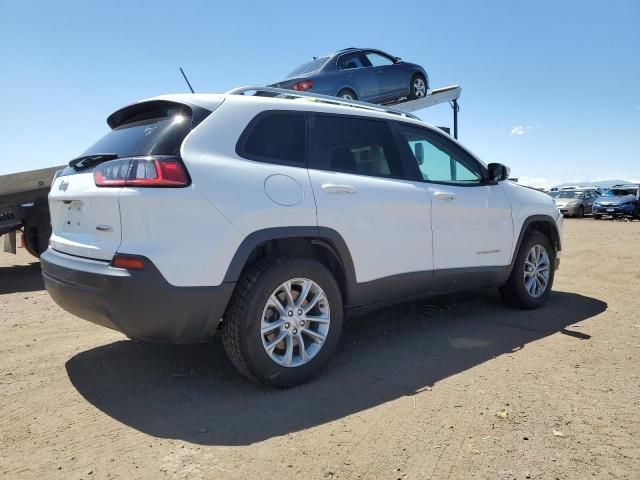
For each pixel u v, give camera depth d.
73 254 3.26
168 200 2.90
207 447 2.63
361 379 3.51
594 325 4.77
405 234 4.02
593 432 2.74
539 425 2.82
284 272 3.24
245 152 3.32
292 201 3.34
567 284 6.85
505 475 2.36
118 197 2.93
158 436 2.75
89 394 3.30
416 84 10.56
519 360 3.84
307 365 3.39
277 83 8.57
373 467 2.44
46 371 3.71
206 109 3.29
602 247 11.34
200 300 2.97
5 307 5.74
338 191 3.60
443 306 5.45
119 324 2.97
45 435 2.77
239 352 3.15
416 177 4.29
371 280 3.79
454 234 4.45
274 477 2.36
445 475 2.37
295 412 3.01
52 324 4.99
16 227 7.82
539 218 5.36
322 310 3.50
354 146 3.94
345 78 8.84
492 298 5.83
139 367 3.76
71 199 3.34
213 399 3.21
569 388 3.31
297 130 3.63
